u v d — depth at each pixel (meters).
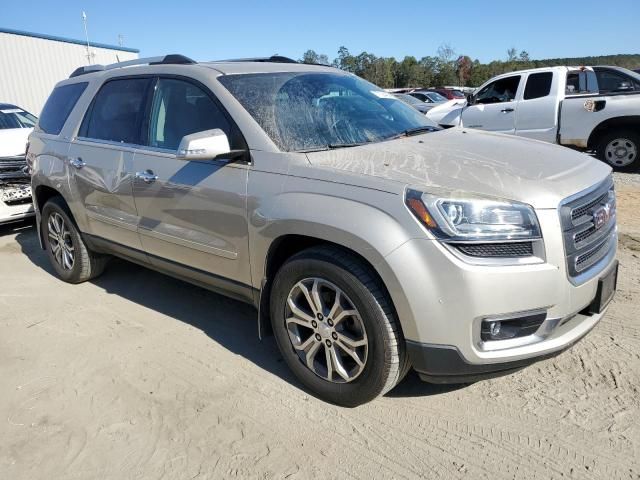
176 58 3.92
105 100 4.32
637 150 8.70
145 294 4.59
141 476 2.47
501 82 10.09
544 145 3.32
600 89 9.13
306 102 3.46
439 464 2.45
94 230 4.41
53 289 4.83
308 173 2.82
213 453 2.59
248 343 3.65
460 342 2.43
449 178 2.59
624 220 5.78
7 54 21.91
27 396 3.12
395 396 2.97
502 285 2.37
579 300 2.59
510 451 2.50
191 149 2.94
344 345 2.76
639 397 2.81
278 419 2.81
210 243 3.34
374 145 3.18
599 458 2.41
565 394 2.88
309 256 2.79
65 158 4.50
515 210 2.42
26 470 2.54
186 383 3.18
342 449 2.58
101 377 3.29
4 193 6.45
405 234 2.45
